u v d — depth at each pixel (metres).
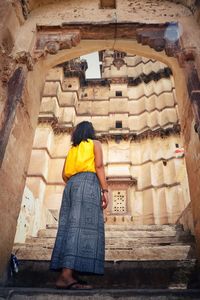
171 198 16.19
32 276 3.54
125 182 17.23
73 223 2.45
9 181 3.33
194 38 4.18
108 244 5.47
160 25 4.48
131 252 4.09
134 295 2.18
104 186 2.72
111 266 3.54
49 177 17.08
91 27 4.55
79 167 2.77
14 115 3.42
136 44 4.84
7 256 3.31
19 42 4.25
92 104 22.06
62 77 22.25
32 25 4.55
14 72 3.79
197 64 3.83
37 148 16.97
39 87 4.59
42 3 4.90
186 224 7.66
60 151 18.34
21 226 7.91
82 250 2.35
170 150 17.95
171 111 19.91
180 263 3.52
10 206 3.38
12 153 3.41
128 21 4.51
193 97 3.48
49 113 18.70
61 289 2.30
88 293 2.18
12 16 4.11
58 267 2.39
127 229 8.26
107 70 24.50
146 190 16.92
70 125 19.59
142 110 20.81
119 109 21.05
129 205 16.48
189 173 3.85
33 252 4.27
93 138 3.05
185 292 2.21
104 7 4.94
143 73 22.75
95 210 2.56
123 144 19.08
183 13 4.63
